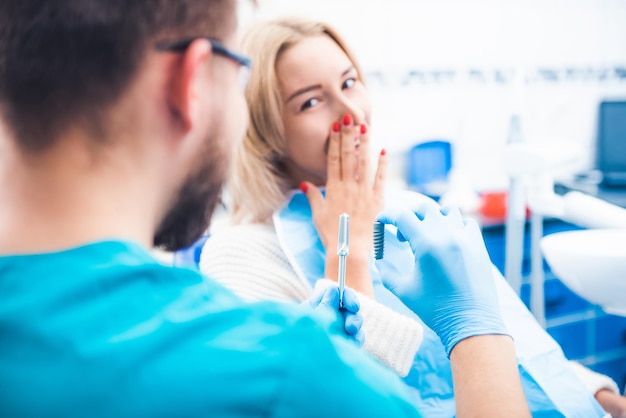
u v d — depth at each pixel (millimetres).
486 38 2707
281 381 396
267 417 389
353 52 1176
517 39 2787
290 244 1084
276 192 1149
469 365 758
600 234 1423
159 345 395
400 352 824
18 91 421
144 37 425
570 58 2955
